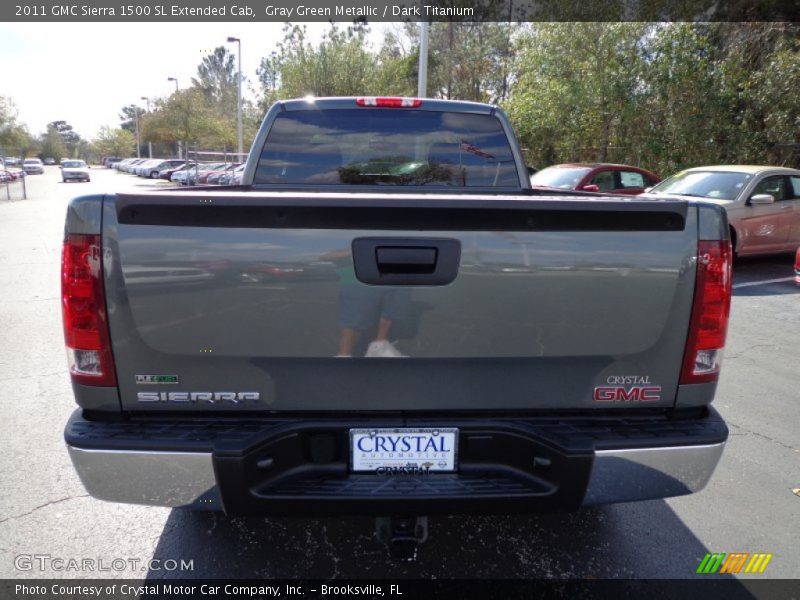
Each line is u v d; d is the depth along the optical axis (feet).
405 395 7.28
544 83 64.13
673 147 57.72
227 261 6.75
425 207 6.66
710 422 7.61
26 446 12.77
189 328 6.88
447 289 6.91
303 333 6.93
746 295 28.35
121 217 6.65
